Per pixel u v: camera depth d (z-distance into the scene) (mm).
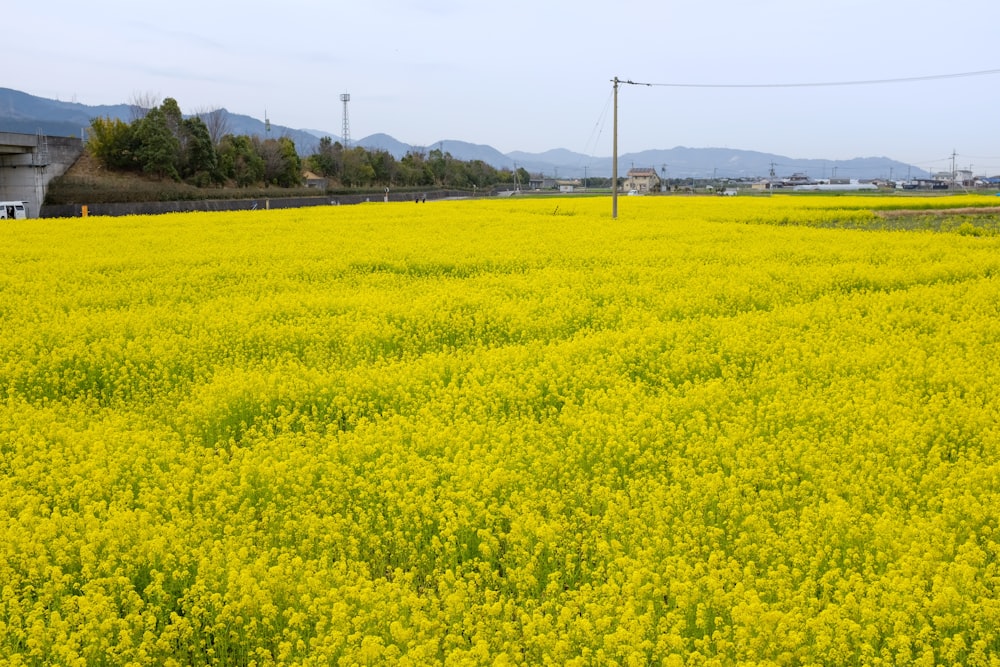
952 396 9688
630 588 5500
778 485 7520
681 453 8336
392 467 7832
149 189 64188
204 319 14375
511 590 5965
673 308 15344
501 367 11227
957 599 5277
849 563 6027
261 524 6875
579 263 21828
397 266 21125
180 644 5445
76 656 4973
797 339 12680
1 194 57094
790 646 4945
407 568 6352
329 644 5039
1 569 5820
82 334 13070
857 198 66562
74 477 7516
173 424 9461
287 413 9781
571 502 7168
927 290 17016
